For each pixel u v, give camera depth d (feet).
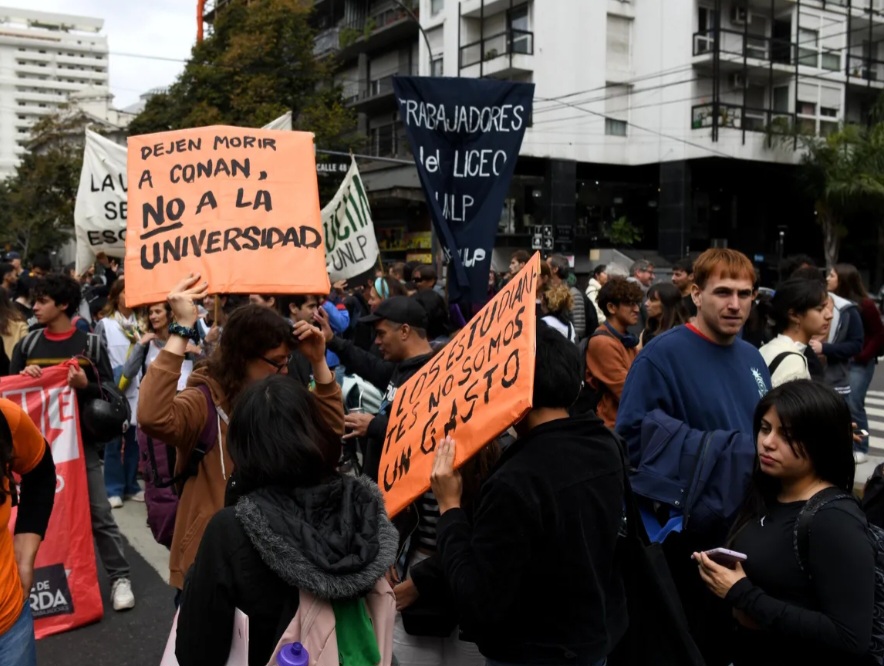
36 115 582.76
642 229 115.65
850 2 111.65
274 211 11.44
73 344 16.35
